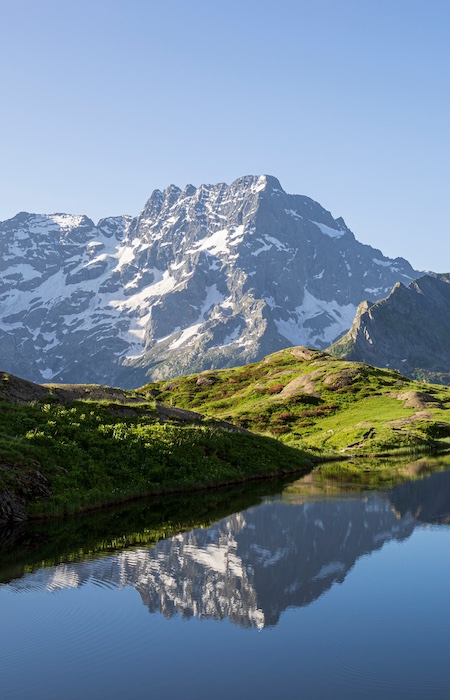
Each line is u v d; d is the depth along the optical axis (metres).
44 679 14.02
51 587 20.53
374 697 13.28
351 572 22.50
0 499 31.55
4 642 15.95
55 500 33.88
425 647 15.84
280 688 13.74
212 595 19.89
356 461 65.81
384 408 98.50
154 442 47.00
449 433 83.81
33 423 43.31
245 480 48.72
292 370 133.25
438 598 19.61
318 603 19.20
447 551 25.42
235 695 13.33
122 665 14.90
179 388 134.25
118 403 56.94
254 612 18.34
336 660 15.10
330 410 100.88
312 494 41.03
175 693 13.40
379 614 18.17
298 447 73.06
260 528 29.97
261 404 107.50
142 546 26.44
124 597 19.67
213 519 32.28
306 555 24.89
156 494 40.75
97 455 41.75
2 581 21.30
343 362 135.38
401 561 23.94
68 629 16.92
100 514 33.78
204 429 54.81
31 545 26.48
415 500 38.06
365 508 35.44
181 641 16.14
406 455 71.38
